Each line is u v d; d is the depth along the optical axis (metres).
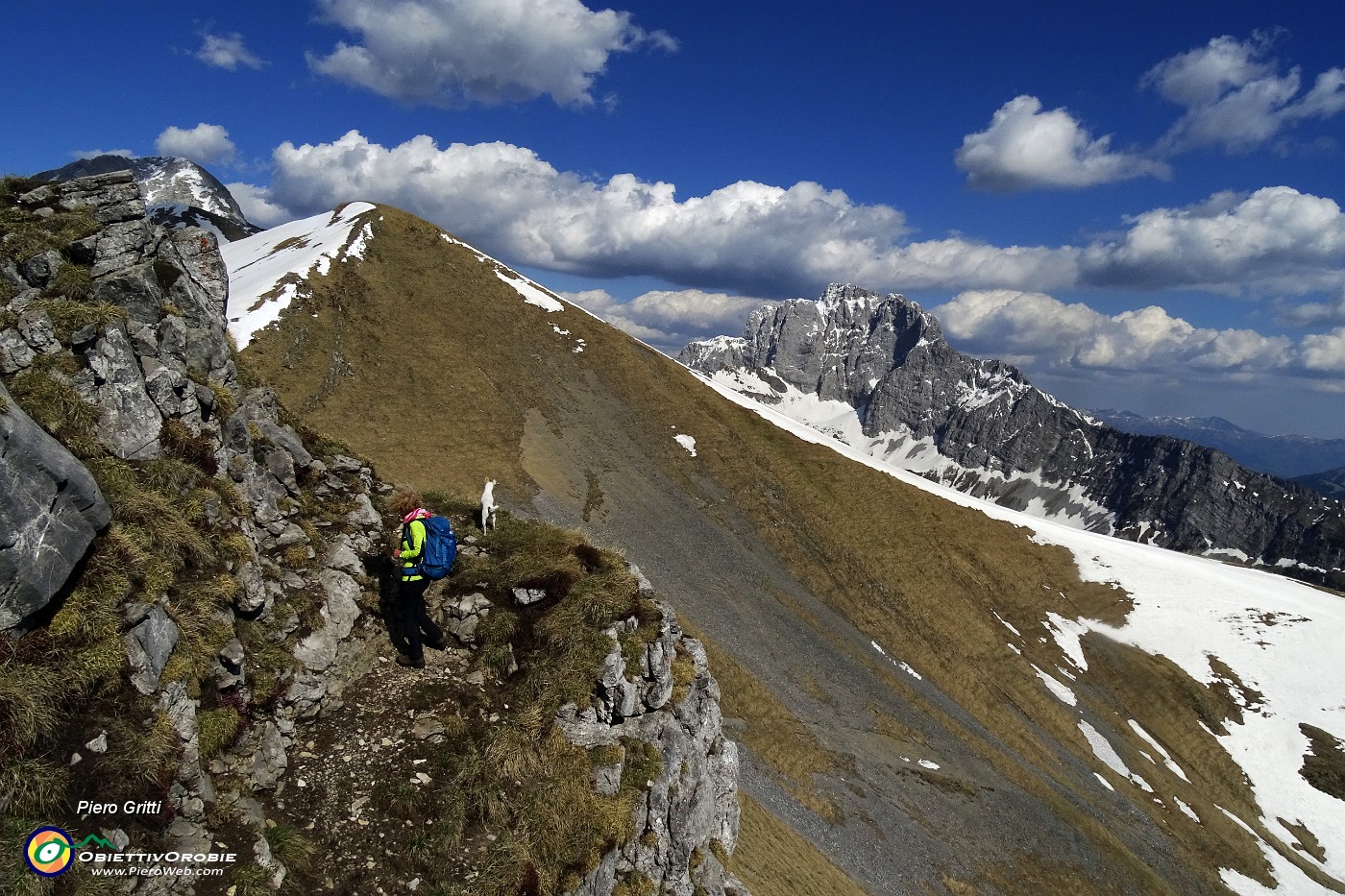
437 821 11.95
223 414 15.28
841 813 45.12
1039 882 47.50
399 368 81.12
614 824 13.66
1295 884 59.81
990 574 94.31
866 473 100.81
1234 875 58.31
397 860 11.23
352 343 80.88
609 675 15.58
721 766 20.81
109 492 11.12
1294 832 68.25
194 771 10.01
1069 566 101.81
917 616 79.75
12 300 12.30
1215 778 72.94
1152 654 88.94
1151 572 103.19
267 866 9.80
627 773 15.03
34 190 14.44
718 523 80.81
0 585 8.82
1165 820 62.38
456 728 13.81
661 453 89.81
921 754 56.94
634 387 100.12
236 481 14.84
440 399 80.00
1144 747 73.94
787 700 56.34
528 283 114.31
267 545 14.88
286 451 17.48
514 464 75.75
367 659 14.85
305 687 13.07
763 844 30.62
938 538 95.50
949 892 42.50
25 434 9.71
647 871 14.62
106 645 9.63
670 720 16.94
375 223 106.12
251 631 12.77
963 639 79.62
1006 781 57.72
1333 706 83.75
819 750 51.06
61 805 8.51
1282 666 89.31
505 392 87.19
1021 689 75.44
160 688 10.20
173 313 14.79
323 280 86.62
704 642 58.97
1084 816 57.00
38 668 8.90
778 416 114.25
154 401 13.16
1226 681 86.25
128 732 9.40
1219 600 100.06
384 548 17.62
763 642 63.56
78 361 12.09
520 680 15.48
